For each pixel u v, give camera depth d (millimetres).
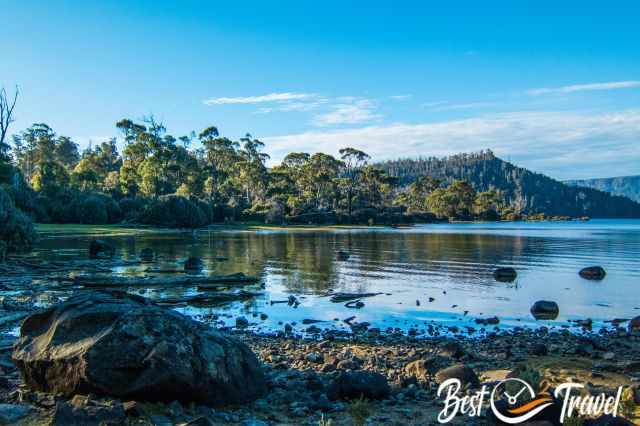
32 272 29203
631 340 15289
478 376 10320
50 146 147750
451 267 35875
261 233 84875
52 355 7961
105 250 40156
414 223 153500
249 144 170250
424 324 17891
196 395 7746
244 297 23031
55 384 7898
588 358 12305
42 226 80188
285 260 39688
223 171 146000
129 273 29766
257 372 8695
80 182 116562
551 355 12742
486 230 106438
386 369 11094
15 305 18625
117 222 95500
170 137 132500
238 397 8180
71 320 8375
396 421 7406
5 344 12102
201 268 32875
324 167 170250
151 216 89500
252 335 15570
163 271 30781
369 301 22406
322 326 17312
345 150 194250
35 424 6652
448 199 185500
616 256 44844
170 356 7684
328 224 130875
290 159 179375
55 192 95188
